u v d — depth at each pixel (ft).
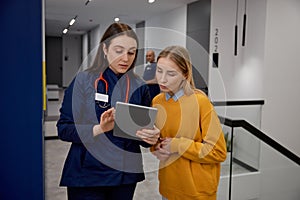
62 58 32.19
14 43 3.14
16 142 3.26
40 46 3.21
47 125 9.55
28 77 3.21
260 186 9.02
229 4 12.54
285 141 12.11
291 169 9.56
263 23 11.67
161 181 3.31
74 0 14.35
